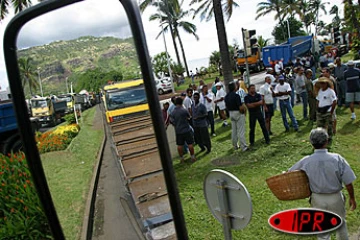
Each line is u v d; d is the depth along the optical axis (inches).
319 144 146.6
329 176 143.9
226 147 380.5
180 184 287.3
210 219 216.7
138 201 161.8
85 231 225.8
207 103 441.1
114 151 353.1
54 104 703.7
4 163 278.4
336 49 1186.6
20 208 225.8
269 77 399.9
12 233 205.2
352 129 361.7
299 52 1146.7
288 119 461.7
